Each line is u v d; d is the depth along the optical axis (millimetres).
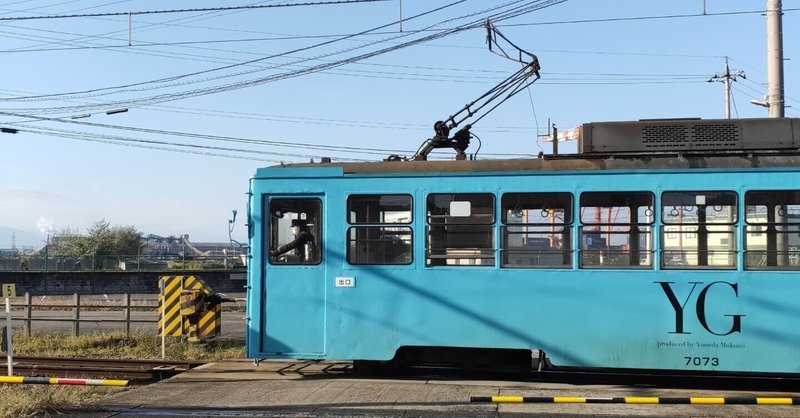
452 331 8477
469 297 8461
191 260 38625
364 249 8773
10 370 8992
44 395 7434
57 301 23750
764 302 7875
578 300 8227
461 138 10211
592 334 8188
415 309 8586
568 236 8344
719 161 8156
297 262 8922
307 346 8812
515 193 8469
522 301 8344
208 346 12906
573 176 8367
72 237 49938
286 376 9320
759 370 7844
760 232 7984
